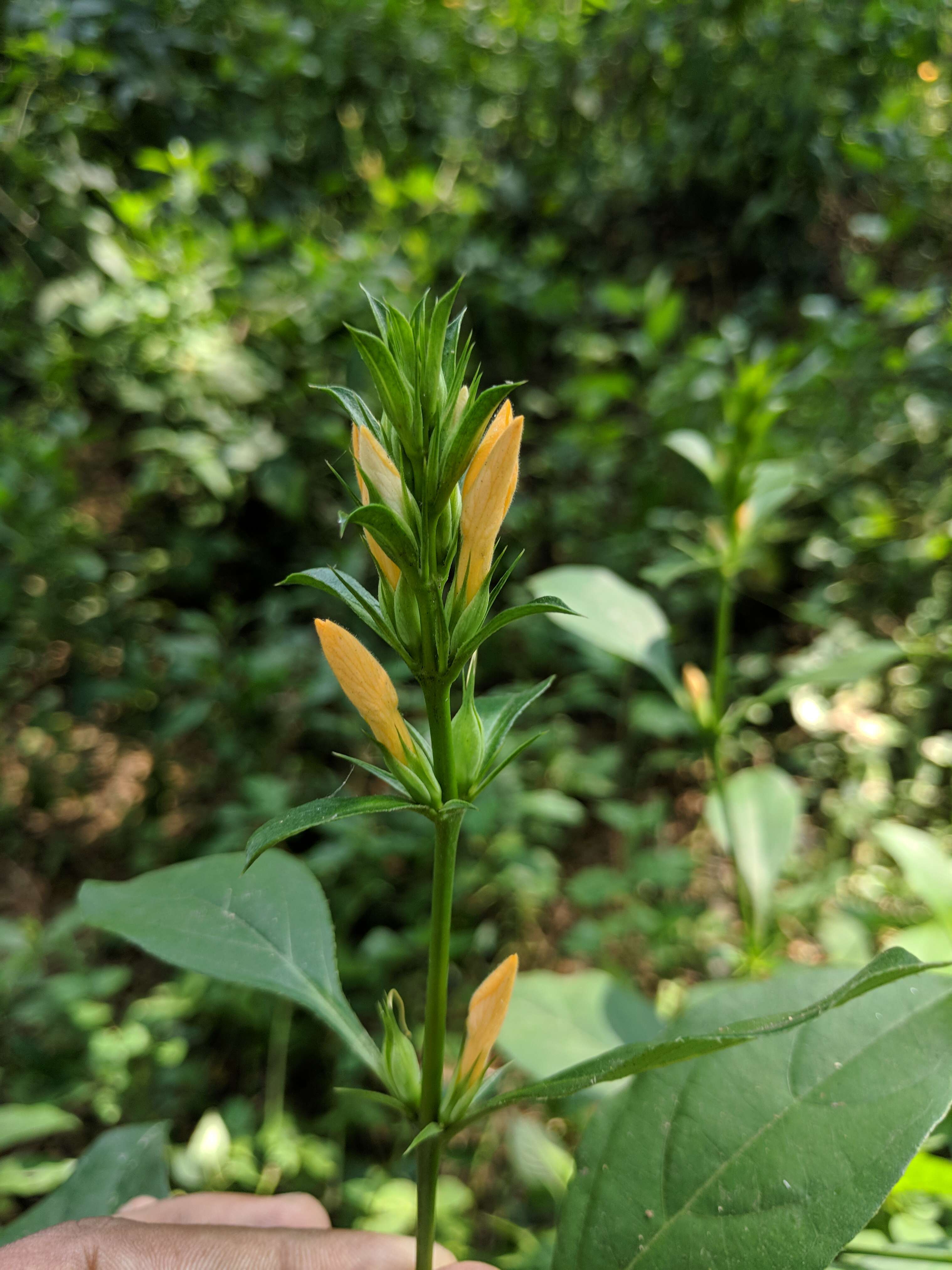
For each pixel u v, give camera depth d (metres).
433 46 5.18
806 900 2.75
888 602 3.65
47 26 3.49
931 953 1.50
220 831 3.27
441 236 4.42
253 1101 2.66
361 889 2.83
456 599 0.65
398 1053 0.78
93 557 3.46
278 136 4.60
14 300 3.65
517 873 2.83
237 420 3.65
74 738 3.77
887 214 4.61
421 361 0.60
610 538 3.94
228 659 3.28
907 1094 0.74
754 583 4.01
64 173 3.64
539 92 5.46
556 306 4.32
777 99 4.82
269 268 3.97
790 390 3.30
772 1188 0.72
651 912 2.73
